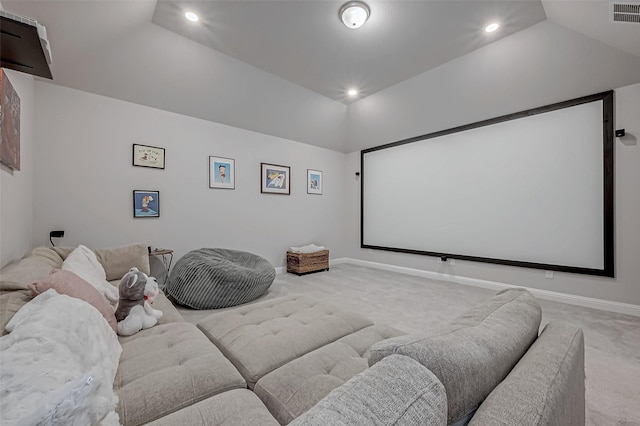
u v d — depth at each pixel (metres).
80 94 2.86
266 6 2.24
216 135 3.87
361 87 3.71
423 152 4.45
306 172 5.01
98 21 2.09
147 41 2.60
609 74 2.66
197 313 2.72
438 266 4.27
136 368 1.11
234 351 1.30
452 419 0.58
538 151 3.29
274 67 3.19
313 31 2.54
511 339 0.76
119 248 2.63
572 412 0.72
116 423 0.68
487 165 3.72
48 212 2.70
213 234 3.85
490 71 3.02
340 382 1.03
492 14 2.32
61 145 2.77
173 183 3.49
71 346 0.86
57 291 1.16
